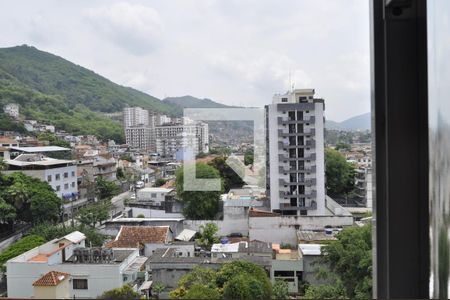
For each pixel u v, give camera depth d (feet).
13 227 318.45
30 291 246.06
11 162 355.97
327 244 268.21
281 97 317.63
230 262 257.55
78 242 308.60
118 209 383.24
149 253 318.65
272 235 320.50
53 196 342.44
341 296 225.76
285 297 233.35
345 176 329.11
